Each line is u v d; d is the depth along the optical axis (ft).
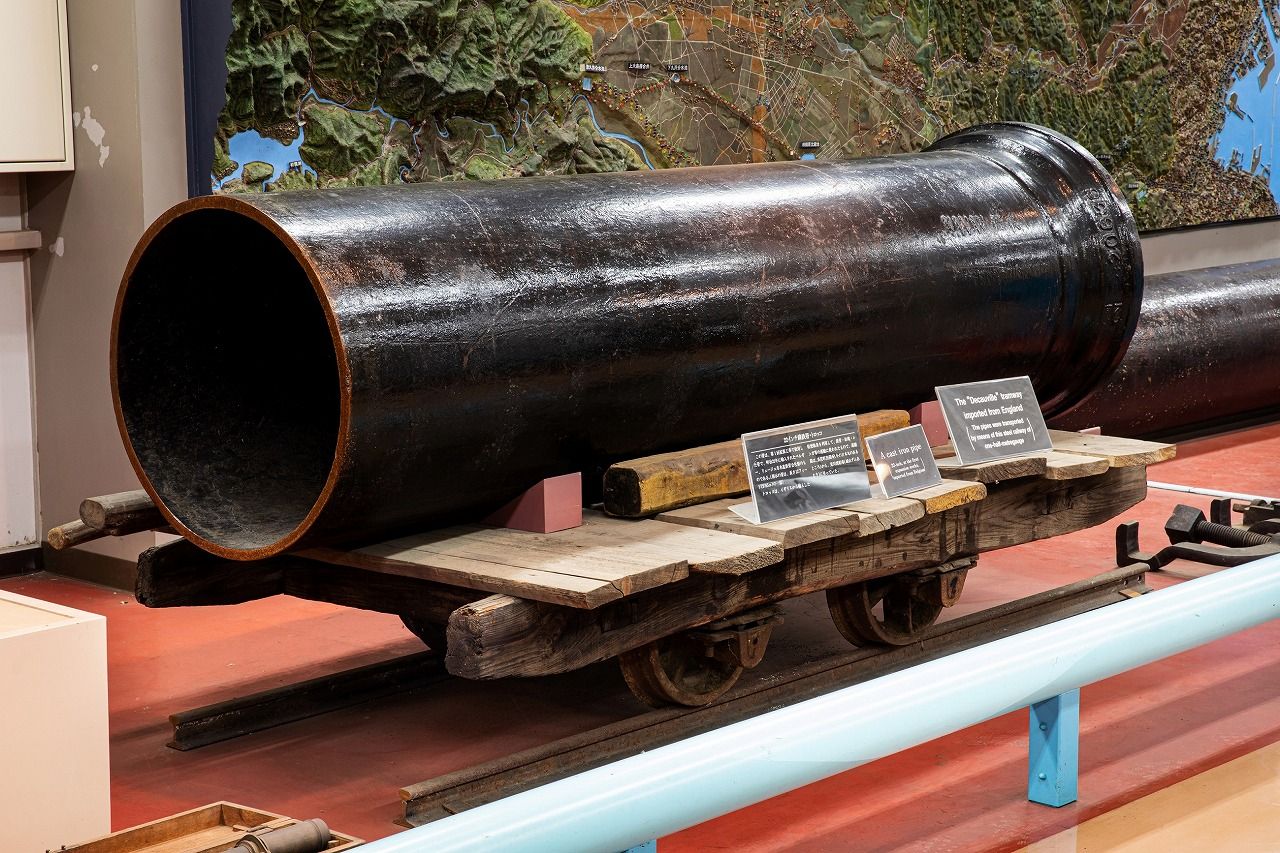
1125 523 19.81
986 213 16.01
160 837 10.23
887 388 15.16
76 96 18.70
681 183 14.01
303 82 18.33
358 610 18.44
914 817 11.85
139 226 18.21
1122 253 17.04
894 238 14.85
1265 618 8.60
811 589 13.20
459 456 11.81
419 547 12.19
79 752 10.35
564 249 12.38
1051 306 16.56
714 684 13.48
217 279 13.21
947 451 15.56
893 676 6.98
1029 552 20.88
